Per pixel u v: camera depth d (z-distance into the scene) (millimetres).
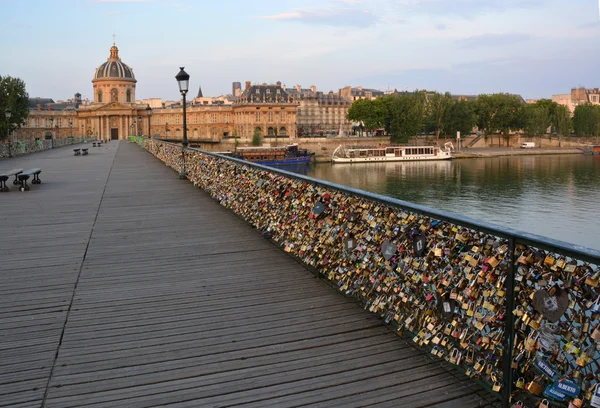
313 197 8281
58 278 8008
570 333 3850
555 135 148000
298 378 4902
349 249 6875
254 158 100250
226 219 12742
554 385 3887
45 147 57188
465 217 4816
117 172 25406
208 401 4531
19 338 5824
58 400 4551
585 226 43344
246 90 163375
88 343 5699
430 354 5348
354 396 4586
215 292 7344
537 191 62375
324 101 187625
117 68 163000
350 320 6270
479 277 4566
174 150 26422
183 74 21641
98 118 158500
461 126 126250
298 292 7312
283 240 9867
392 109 124375
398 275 5938
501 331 4438
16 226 12000
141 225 12055
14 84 89250
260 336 5848
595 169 86062
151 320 6336
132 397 4602
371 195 6332
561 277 3840
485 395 4566
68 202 15602
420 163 102250
